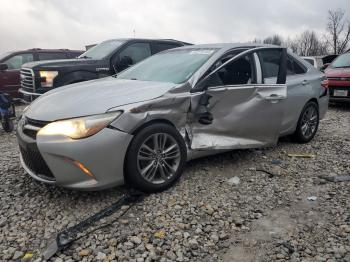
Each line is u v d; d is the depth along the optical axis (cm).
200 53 478
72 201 383
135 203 375
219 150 458
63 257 292
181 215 355
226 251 304
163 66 485
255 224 344
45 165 359
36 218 351
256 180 442
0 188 417
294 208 374
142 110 374
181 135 412
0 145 623
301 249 304
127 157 373
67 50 1243
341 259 290
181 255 297
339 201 386
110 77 519
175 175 410
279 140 616
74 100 382
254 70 477
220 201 385
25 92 812
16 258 293
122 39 882
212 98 428
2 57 1146
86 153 346
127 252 299
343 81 964
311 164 501
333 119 842
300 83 566
